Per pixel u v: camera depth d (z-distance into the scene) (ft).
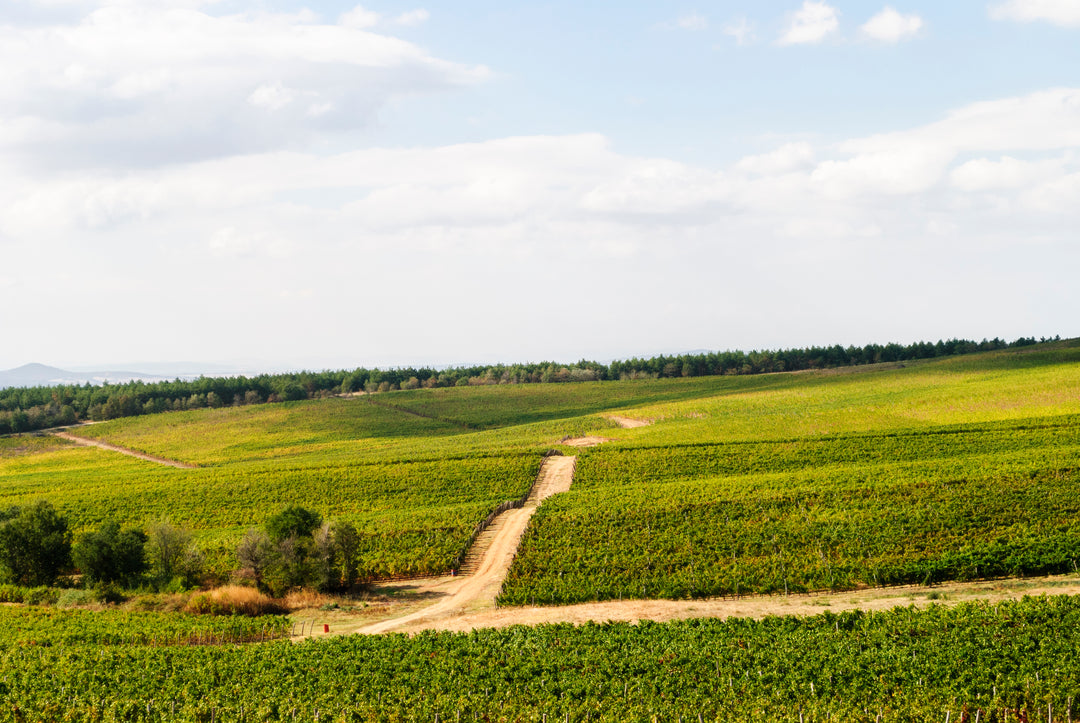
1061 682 98.84
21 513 214.90
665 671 114.52
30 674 125.59
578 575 178.81
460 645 132.36
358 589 191.11
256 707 109.50
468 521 236.63
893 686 104.17
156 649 138.82
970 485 215.10
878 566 163.94
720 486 245.86
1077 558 155.53
